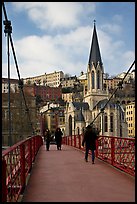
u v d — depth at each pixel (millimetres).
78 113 111000
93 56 111688
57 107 129000
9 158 5828
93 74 111438
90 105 111250
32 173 11438
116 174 11031
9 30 11844
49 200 7051
